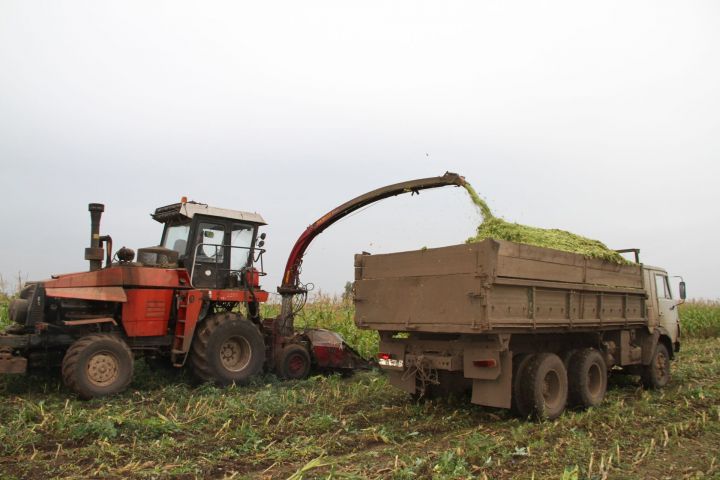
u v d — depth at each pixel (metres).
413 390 7.84
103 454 5.35
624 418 7.20
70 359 7.82
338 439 6.12
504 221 8.14
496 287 6.64
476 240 7.95
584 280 8.23
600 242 9.51
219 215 10.07
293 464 5.27
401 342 7.90
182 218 10.12
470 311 6.64
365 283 8.11
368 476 4.90
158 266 9.55
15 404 7.43
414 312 7.35
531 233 8.25
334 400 8.31
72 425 6.17
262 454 5.48
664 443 6.04
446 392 8.26
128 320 8.95
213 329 9.43
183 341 9.26
